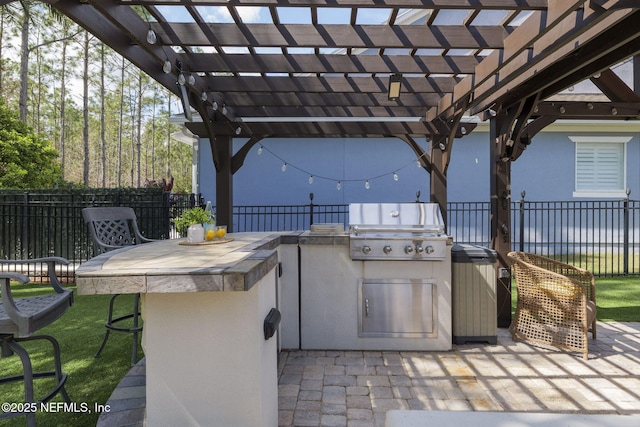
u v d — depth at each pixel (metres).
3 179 10.09
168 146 32.94
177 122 8.77
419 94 4.73
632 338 3.82
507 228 4.29
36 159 11.22
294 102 4.64
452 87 4.15
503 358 3.36
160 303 1.86
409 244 3.45
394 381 2.93
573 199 9.33
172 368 1.86
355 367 3.19
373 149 9.30
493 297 3.67
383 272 3.53
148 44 2.83
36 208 6.89
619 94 4.30
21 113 12.09
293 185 9.34
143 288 1.64
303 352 3.53
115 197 7.52
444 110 4.53
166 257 2.12
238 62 3.56
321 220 9.31
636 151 9.32
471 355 3.43
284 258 3.58
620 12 2.25
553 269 4.06
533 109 3.98
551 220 9.35
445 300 3.52
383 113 5.11
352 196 9.32
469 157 9.26
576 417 1.05
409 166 9.29
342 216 9.34
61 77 21.81
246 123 5.08
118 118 31.12
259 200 9.34
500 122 4.34
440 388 2.82
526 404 2.59
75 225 7.27
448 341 3.53
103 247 3.09
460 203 9.16
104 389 2.85
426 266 3.52
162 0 2.42
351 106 4.79
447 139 5.05
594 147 9.40
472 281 3.67
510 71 3.18
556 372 3.08
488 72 3.25
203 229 2.87
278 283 3.38
